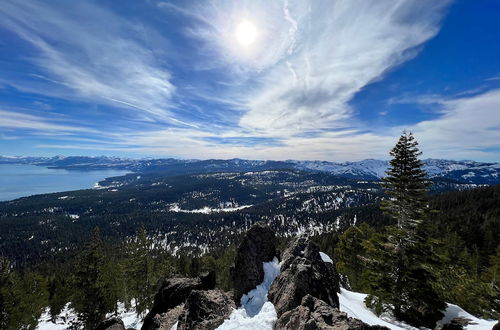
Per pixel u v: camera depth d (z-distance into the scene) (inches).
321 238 3870.6
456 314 904.9
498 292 1218.6
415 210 901.2
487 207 4092.0
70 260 4921.3
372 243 988.6
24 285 1945.1
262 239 875.4
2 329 1243.2
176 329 628.4
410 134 940.6
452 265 1515.7
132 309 2202.3
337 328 436.8
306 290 610.5
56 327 1943.9
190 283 853.8
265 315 596.1
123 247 4948.3
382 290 897.5
